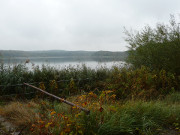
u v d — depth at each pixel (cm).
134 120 316
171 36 733
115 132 284
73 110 332
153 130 312
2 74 642
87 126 279
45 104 439
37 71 703
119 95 592
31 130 286
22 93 620
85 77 771
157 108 377
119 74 655
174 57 702
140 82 595
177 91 606
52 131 269
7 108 434
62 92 659
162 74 662
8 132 309
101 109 290
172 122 343
